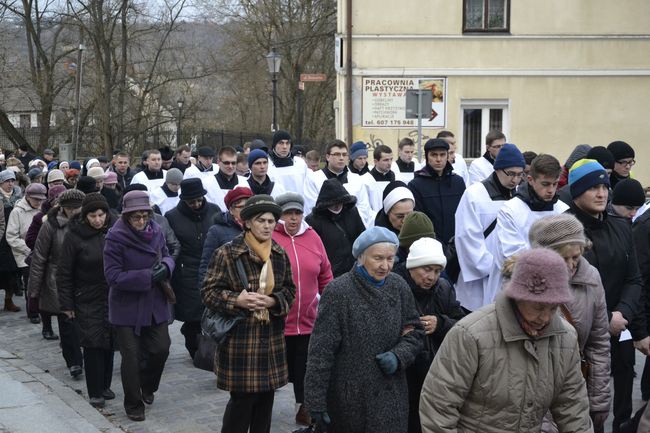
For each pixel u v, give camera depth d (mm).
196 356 6711
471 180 10312
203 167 12805
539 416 3811
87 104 36781
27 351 9750
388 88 21031
